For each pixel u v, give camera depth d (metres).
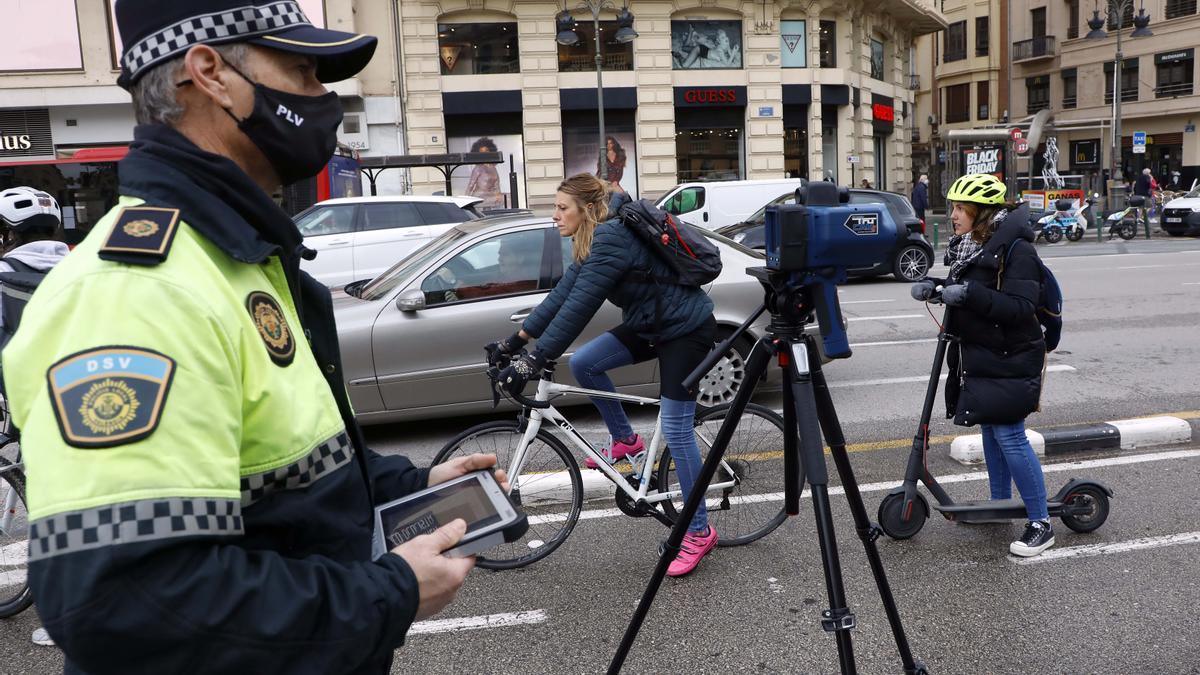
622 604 3.56
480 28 22.28
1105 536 4.06
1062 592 3.54
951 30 45.69
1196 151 37.81
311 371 1.29
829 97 24.86
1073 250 19.05
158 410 1.00
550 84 22.53
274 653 1.05
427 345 5.71
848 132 25.62
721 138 24.27
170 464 1.00
